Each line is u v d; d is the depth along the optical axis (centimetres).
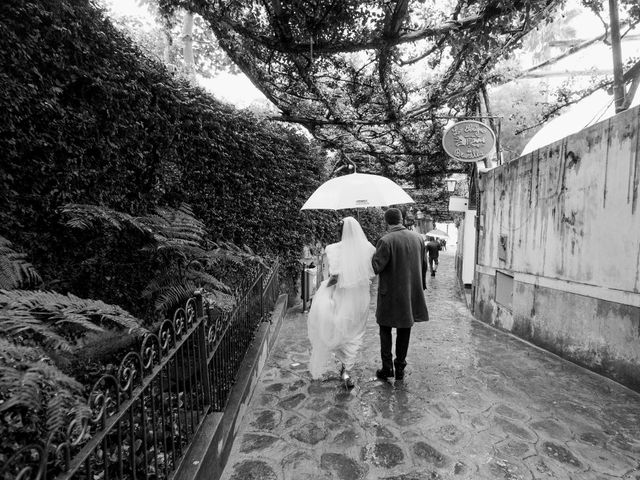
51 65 293
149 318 414
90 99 332
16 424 207
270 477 246
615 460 264
